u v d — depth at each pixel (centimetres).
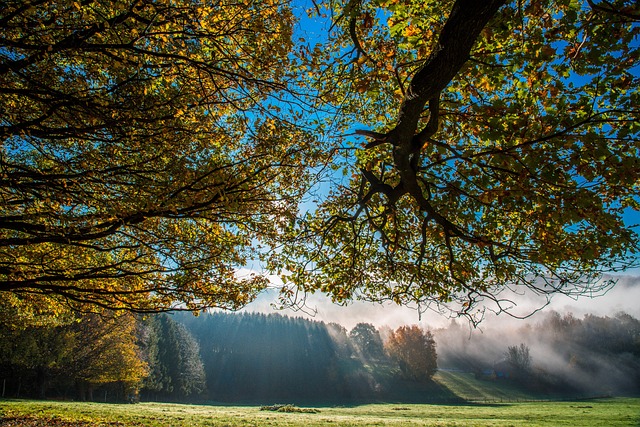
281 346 13000
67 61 783
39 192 859
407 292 1024
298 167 969
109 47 638
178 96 766
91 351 5081
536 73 579
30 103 807
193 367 10362
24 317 2231
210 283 1139
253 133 862
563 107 537
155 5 648
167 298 1113
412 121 542
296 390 10919
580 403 8094
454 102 689
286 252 1130
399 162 630
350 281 1027
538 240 768
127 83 774
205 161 875
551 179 566
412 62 645
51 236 833
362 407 7012
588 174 555
